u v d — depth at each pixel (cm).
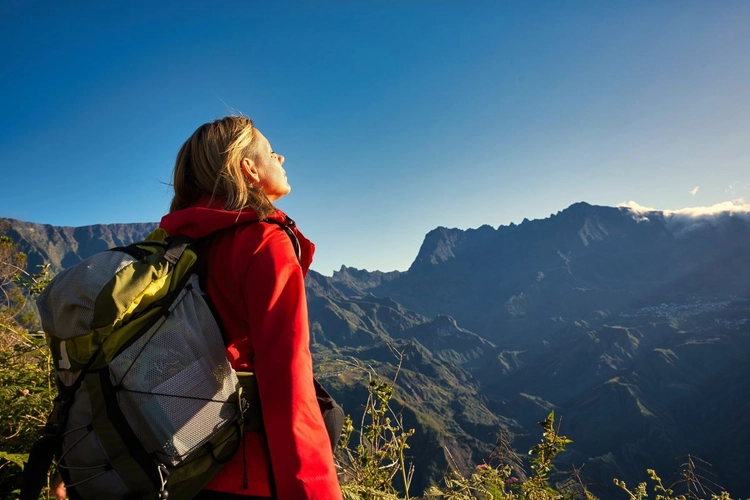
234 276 130
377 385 343
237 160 155
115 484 116
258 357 119
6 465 276
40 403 322
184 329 123
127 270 120
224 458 122
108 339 118
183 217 138
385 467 327
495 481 345
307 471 104
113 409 116
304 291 131
